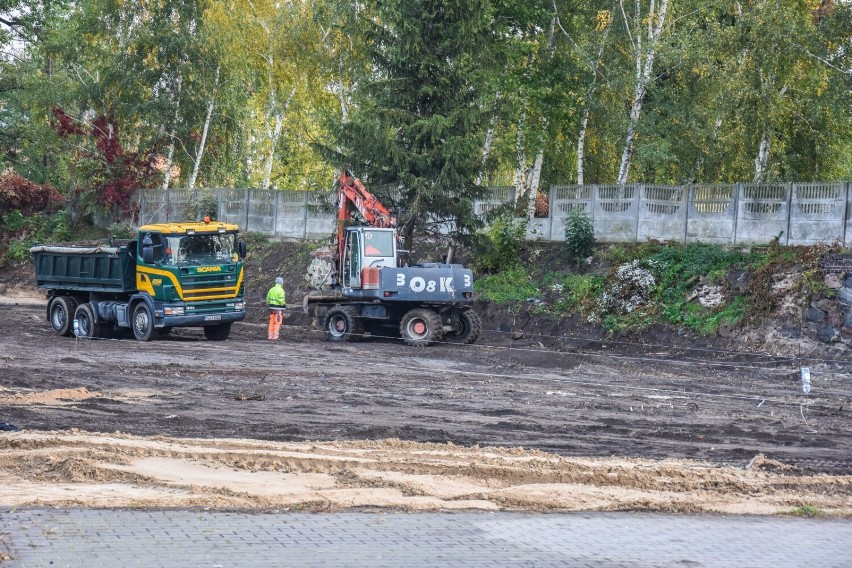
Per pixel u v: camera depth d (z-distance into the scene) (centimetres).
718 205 3147
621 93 3669
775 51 3128
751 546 844
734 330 2717
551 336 3039
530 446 1352
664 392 2027
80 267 3025
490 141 3844
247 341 2997
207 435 1356
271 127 5997
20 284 4706
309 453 1197
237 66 4756
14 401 1633
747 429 1558
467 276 2991
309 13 4462
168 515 880
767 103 3180
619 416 1678
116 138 5003
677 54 3378
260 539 809
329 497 968
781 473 1191
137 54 4794
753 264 2869
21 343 2722
